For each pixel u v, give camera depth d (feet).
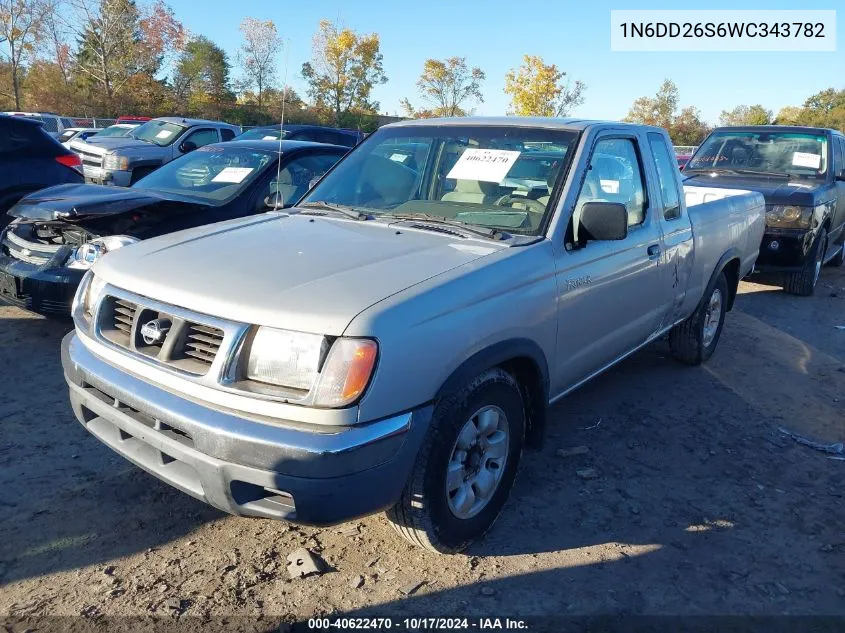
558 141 12.59
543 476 12.77
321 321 8.03
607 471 13.08
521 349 10.16
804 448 14.55
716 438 14.78
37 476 11.78
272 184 19.63
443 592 9.48
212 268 9.37
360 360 7.94
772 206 27.09
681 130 195.72
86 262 16.47
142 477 11.96
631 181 13.98
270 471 7.85
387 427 8.17
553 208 11.54
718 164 31.68
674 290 15.67
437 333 8.72
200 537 10.43
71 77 160.66
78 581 9.31
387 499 8.45
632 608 9.36
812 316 25.81
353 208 13.07
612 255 12.62
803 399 17.33
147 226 17.43
